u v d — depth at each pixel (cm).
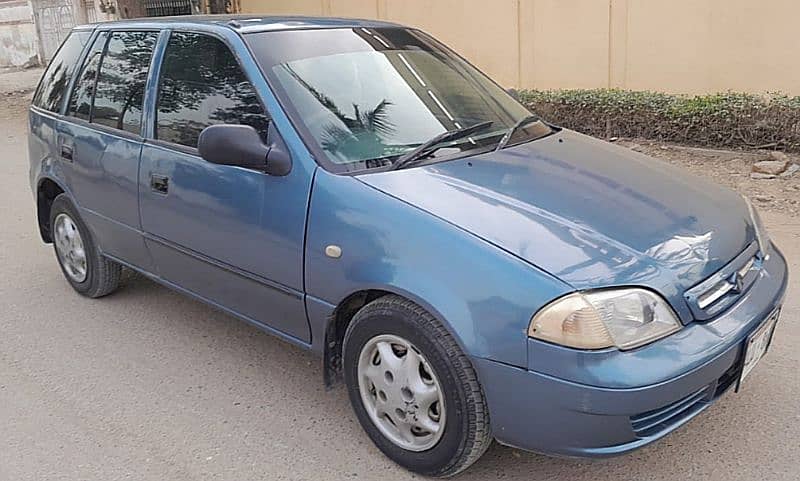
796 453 311
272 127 338
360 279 299
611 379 249
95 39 474
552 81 1074
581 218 288
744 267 300
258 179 339
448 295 273
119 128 430
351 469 315
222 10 1473
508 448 322
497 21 1110
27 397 381
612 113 902
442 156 337
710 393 279
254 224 342
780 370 374
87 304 495
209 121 371
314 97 348
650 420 264
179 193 381
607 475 303
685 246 283
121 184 423
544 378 257
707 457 311
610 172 337
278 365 406
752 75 899
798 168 741
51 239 525
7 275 552
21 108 1453
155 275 429
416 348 289
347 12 1292
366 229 299
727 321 278
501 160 337
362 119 347
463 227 280
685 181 347
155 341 439
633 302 259
